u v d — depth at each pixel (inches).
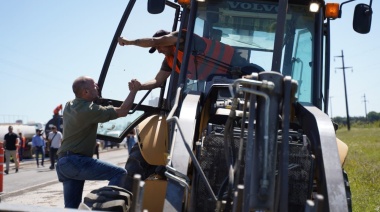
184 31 271.6
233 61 263.3
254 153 163.6
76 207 251.4
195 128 217.2
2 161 599.5
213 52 263.0
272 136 163.8
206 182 183.9
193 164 201.9
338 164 189.9
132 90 252.7
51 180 768.3
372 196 494.3
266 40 265.4
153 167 260.5
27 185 697.0
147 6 269.0
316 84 253.8
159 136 242.5
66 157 246.8
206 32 267.3
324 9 267.7
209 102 233.0
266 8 268.1
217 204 181.9
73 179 249.1
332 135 197.8
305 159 199.9
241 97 224.5
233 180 181.0
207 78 260.4
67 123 249.1
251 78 169.3
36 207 165.2
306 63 258.2
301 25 262.4
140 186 163.8
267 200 160.4
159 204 233.1
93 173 245.3
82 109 244.2
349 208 211.9
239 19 267.7
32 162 1307.8
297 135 212.8
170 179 193.3
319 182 194.4
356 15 272.1
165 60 284.8
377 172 693.3
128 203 213.0
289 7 264.4
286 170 164.9
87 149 251.0
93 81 250.4
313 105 228.1
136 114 277.0
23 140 1413.6
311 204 157.1
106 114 245.6
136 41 269.9
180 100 239.0
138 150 265.4
